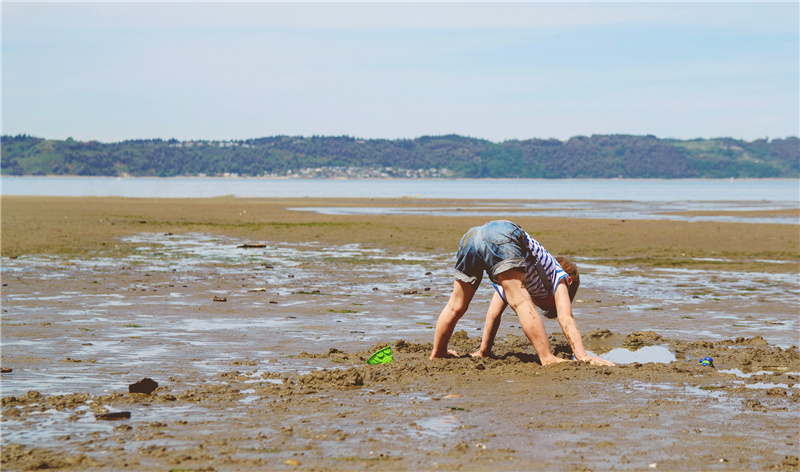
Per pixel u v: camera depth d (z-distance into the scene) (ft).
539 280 23.27
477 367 21.12
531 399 17.42
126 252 58.34
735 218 124.36
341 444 13.84
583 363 21.49
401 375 20.04
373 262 53.72
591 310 33.24
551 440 14.14
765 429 14.99
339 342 25.27
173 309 31.63
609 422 15.42
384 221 106.22
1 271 44.27
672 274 47.67
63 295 35.12
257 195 316.19
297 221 105.70
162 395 17.29
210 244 67.92
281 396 17.60
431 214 133.69
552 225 97.45
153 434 14.43
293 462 12.79
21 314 29.66
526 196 312.91
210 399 17.22
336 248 65.51
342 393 17.98
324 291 38.34
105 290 37.06
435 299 36.01
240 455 13.19
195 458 13.00
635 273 48.14
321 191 428.15
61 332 25.96
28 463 12.69
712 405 16.90
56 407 16.44
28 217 106.63
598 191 438.81
